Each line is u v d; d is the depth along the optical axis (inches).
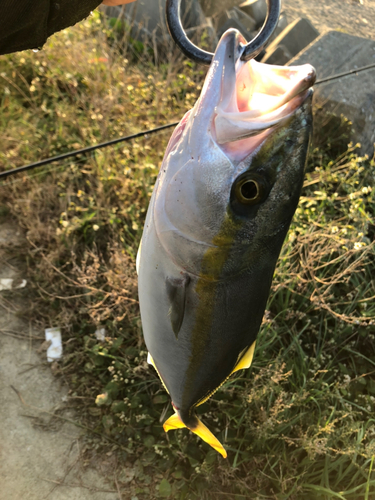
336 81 38.5
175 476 22.9
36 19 10.8
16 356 26.7
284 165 10.7
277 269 27.1
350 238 29.0
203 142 10.7
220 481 23.0
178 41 10.2
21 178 33.7
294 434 24.3
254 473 22.9
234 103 10.3
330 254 27.4
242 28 49.2
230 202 11.0
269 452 23.5
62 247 29.7
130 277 27.0
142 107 37.3
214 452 23.0
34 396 25.3
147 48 46.9
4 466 22.8
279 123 10.4
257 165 10.6
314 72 9.4
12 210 32.1
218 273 12.1
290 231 27.8
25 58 41.1
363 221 29.8
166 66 42.8
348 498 22.7
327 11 69.0
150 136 35.5
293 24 48.5
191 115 11.0
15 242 31.4
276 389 23.7
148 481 22.9
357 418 25.1
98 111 35.5
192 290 12.6
